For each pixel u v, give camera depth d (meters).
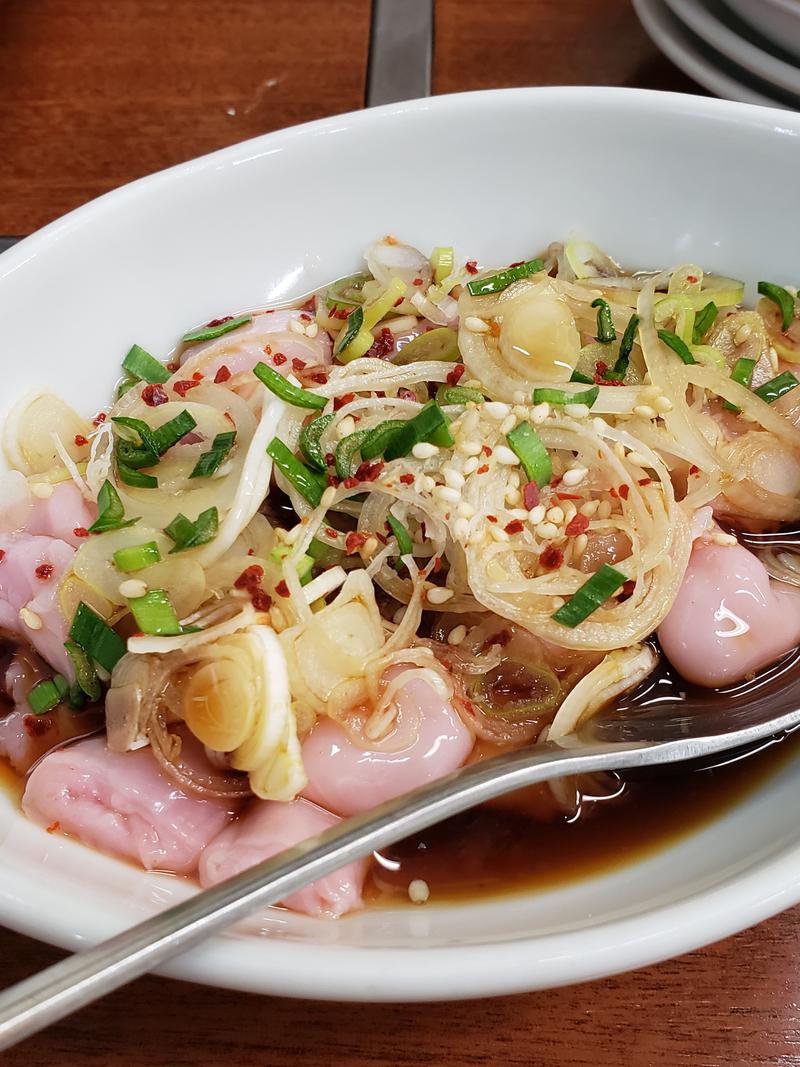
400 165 0.20
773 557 0.17
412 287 0.20
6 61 0.27
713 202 0.19
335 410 0.17
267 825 0.14
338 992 0.11
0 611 0.16
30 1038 0.13
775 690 0.16
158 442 0.16
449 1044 0.13
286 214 0.20
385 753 0.14
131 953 0.10
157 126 0.25
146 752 0.15
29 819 0.14
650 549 0.15
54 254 0.17
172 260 0.19
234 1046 0.13
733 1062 0.13
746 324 0.18
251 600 0.15
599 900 0.13
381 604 0.16
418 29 0.26
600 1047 0.13
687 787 0.15
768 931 0.14
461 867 0.14
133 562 0.15
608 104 0.19
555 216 0.20
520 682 0.16
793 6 0.22
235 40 0.27
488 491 0.16
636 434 0.16
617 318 0.18
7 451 0.17
